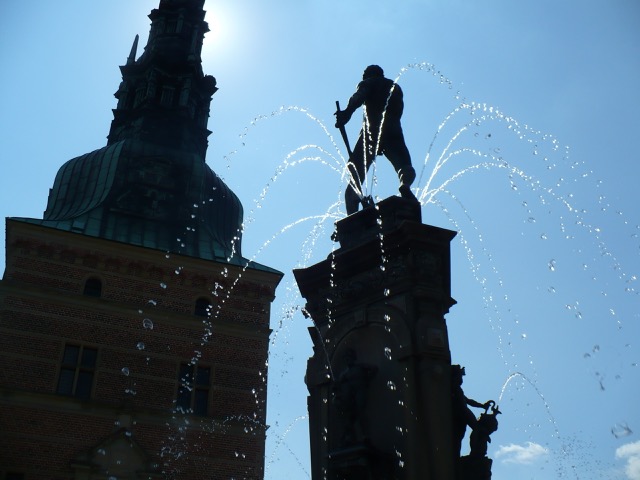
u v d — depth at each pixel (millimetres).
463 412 5648
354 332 6117
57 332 24594
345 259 6371
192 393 25703
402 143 6914
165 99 35625
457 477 5441
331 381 6117
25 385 23344
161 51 36875
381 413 5672
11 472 21906
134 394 24719
